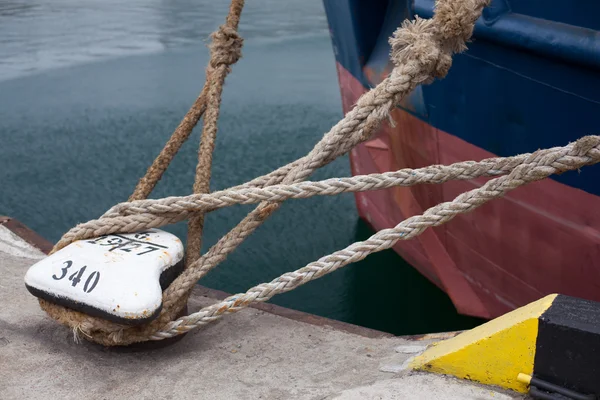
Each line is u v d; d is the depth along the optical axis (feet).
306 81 33.24
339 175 23.34
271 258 18.02
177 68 34.68
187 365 8.01
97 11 50.19
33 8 50.80
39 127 26.78
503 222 11.47
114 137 25.81
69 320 7.73
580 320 6.26
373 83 14.83
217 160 23.80
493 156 11.16
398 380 7.02
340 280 17.22
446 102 11.80
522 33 9.26
